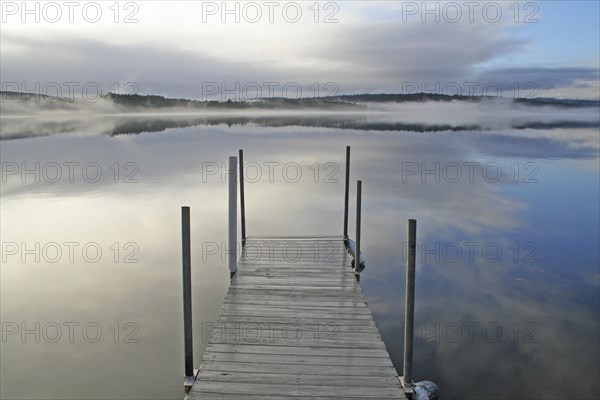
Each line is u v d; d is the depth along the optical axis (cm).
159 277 888
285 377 412
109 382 552
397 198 1555
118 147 2931
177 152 2702
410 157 2534
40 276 892
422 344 643
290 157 2528
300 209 1416
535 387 543
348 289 609
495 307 751
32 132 4200
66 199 1502
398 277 884
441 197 1566
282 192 1684
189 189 1670
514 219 1270
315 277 651
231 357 443
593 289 824
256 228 1195
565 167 2139
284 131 4525
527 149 2886
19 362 597
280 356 445
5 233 1149
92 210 1365
